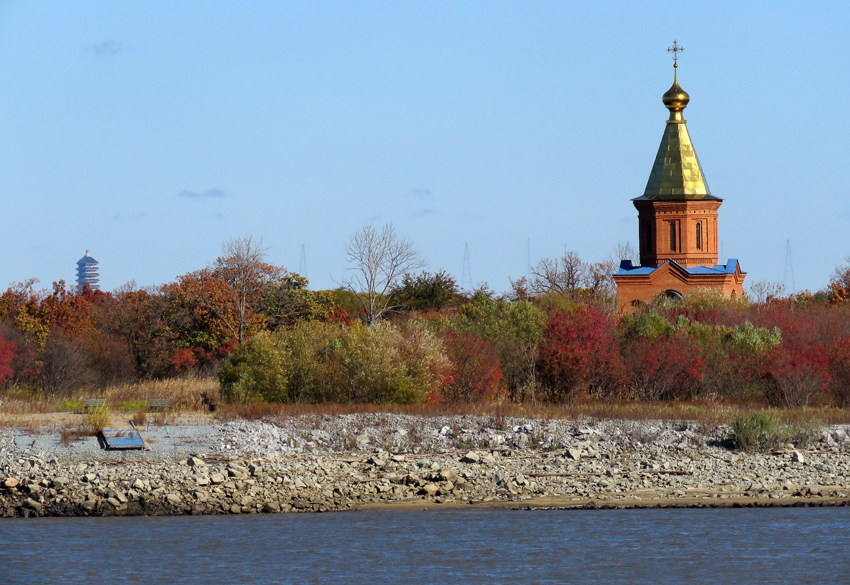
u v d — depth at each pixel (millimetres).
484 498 60750
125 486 61094
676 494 61250
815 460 70688
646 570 46844
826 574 46125
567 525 54438
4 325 128125
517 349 104062
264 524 55062
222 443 73875
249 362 94625
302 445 75375
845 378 98875
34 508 57219
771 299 148875
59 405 91875
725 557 48594
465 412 86250
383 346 94250
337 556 48969
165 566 47469
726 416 84938
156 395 98125
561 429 81125
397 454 73375
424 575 46250
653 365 101125
